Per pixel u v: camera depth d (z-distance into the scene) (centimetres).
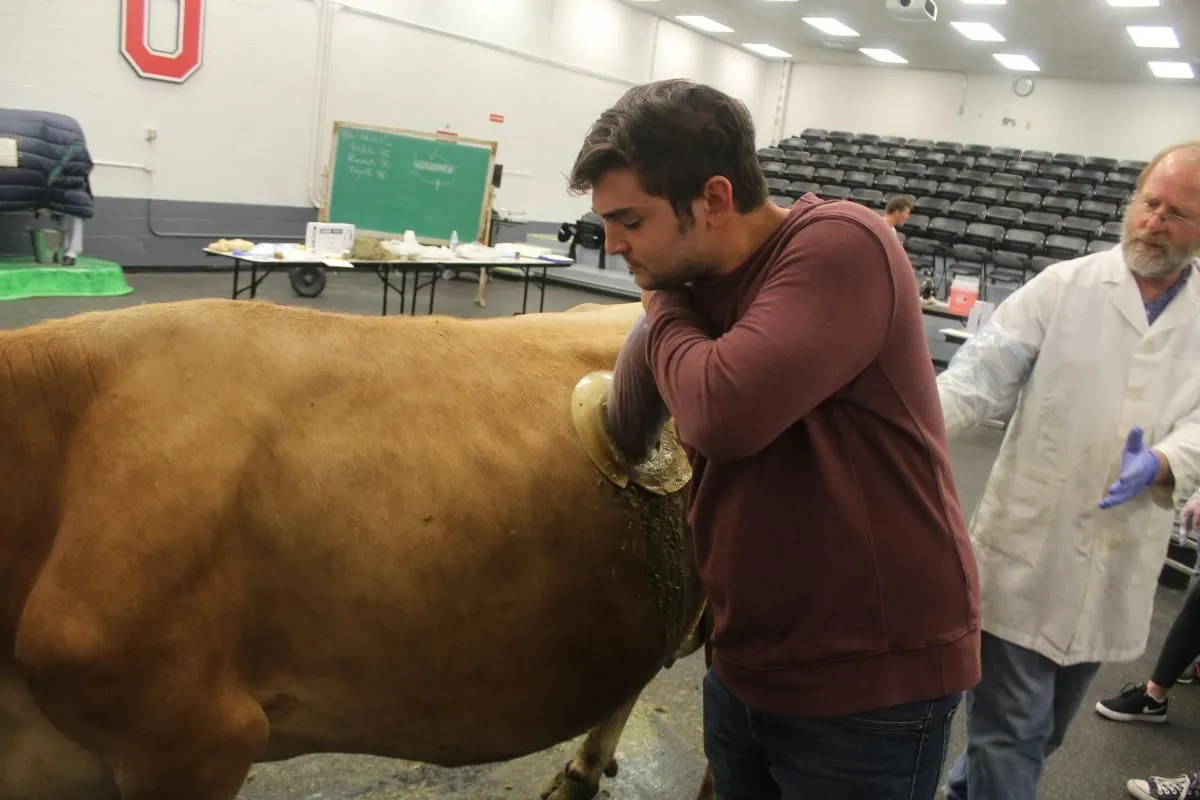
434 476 116
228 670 107
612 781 214
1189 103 1363
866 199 1202
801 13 1227
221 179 880
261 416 108
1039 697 166
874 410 97
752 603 104
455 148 764
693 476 115
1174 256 151
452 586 116
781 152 1415
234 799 113
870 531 99
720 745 125
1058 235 1043
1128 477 147
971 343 169
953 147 1423
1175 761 255
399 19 1002
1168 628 339
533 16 1161
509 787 206
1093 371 159
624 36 1318
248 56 874
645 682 143
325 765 205
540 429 126
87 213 705
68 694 101
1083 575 162
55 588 100
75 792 115
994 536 168
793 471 99
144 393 105
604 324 159
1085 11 1023
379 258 582
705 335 97
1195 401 157
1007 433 171
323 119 953
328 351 118
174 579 101
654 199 92
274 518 107
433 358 126
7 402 104
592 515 127
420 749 127
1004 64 1403
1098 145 1438
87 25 757
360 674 116
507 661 123
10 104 728
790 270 91
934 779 108
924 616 101
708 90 93
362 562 111
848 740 103
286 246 577
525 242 1194
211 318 114
